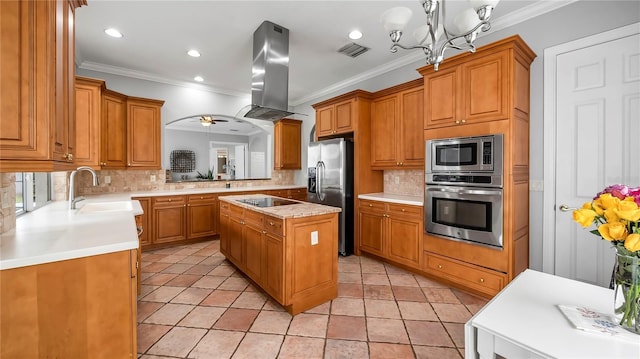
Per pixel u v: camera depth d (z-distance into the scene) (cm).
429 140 294
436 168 288
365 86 453
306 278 240
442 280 295
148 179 457
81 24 295
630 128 216
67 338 131
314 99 564
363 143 395
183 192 441
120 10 270
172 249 418
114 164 388
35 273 125
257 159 850
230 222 333
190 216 445
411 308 243
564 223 248
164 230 421
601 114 229
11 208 172
